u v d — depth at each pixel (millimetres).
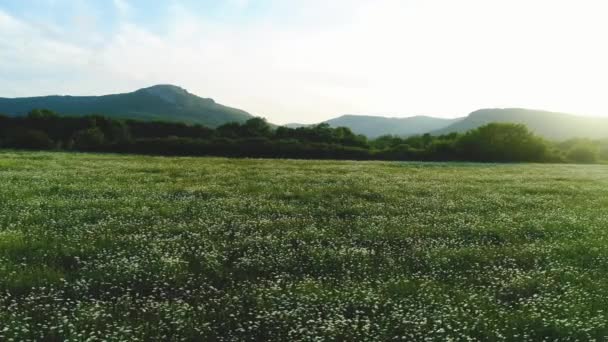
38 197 21938
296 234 16438
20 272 11312
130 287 11180
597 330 9281
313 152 72438
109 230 16000
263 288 11117
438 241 16281
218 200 23250
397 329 9398
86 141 75500
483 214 21562
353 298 10641
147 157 53188
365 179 35031
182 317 9500
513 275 12844
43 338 8406
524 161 80625
